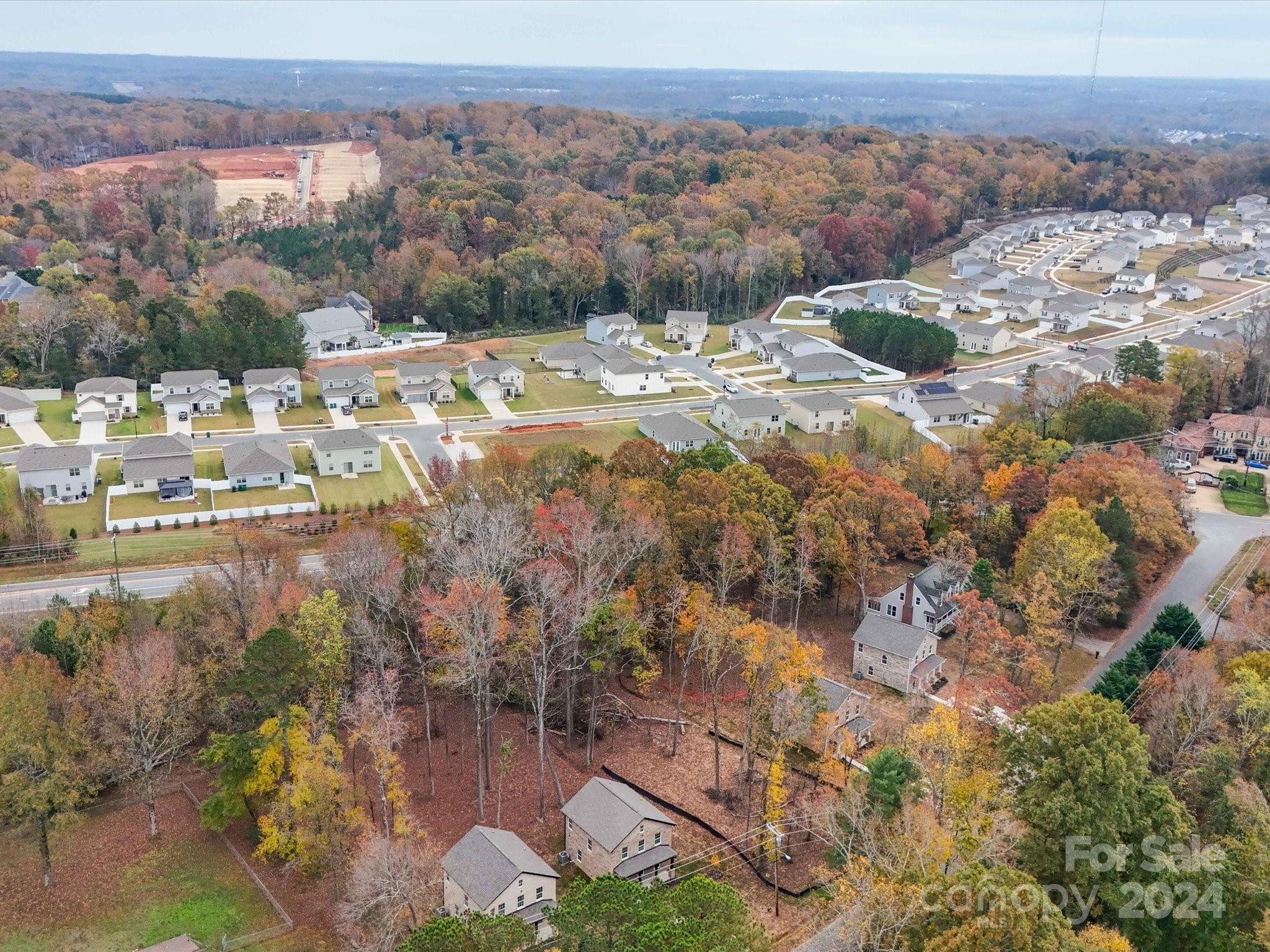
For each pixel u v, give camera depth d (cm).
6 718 6125
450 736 7688
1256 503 11794
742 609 9100
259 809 6681
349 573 7681
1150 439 12375
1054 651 8738
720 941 4547
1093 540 8731
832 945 5594
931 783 6000
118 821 6694
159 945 5581
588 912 4678
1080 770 5700
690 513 8544
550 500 8938
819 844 6556
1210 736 6738
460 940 4584
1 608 9338
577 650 7106
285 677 6450
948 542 9425
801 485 9981
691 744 7638
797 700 6738
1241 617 8288
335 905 5731
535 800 6969
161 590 9875
